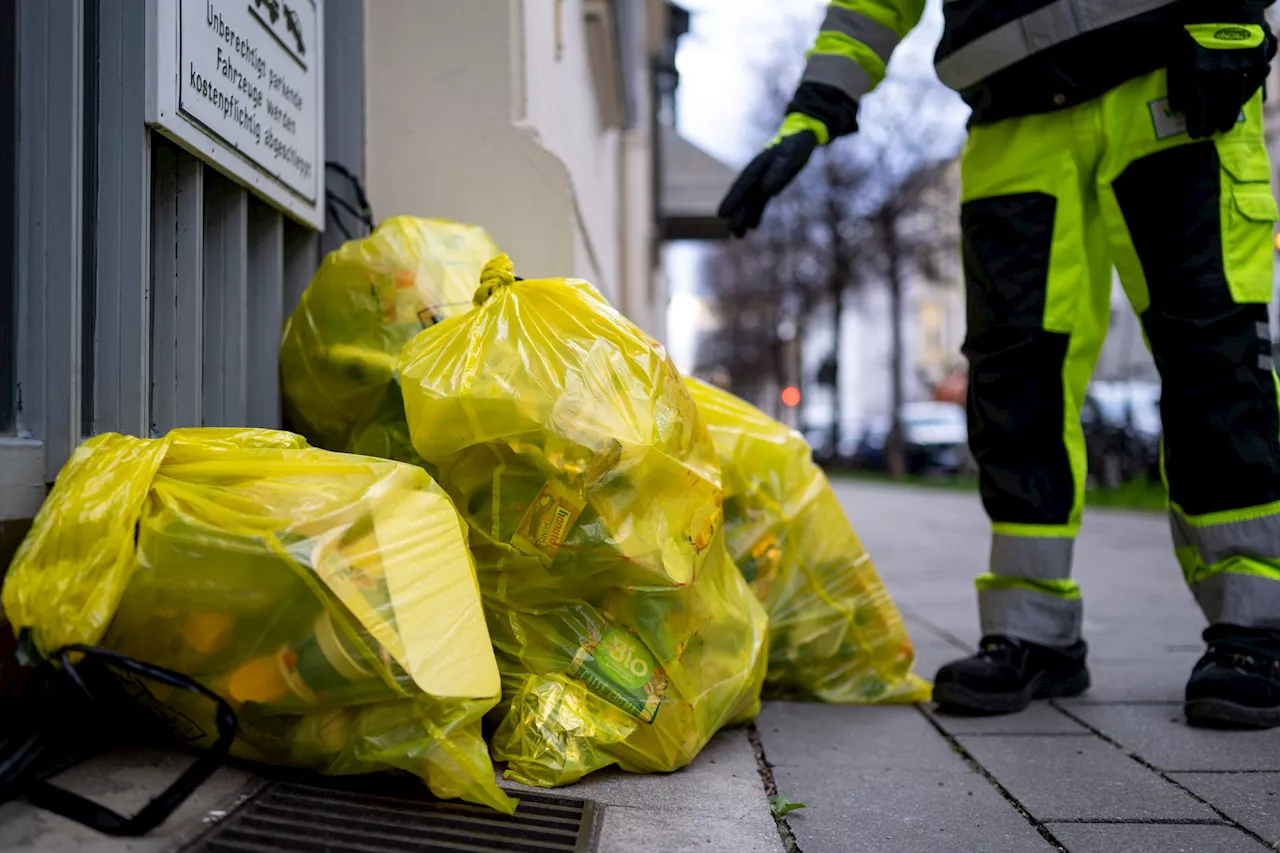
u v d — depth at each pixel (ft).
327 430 7.34
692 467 5.75
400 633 4.41
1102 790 5.79
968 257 7.89
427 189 9.68
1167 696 8.02
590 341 5.55
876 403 167.02
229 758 4.72
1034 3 7.33
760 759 6.38
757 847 4.60
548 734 5.26
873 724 7.22
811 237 77.00
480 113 9.68
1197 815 5.39
